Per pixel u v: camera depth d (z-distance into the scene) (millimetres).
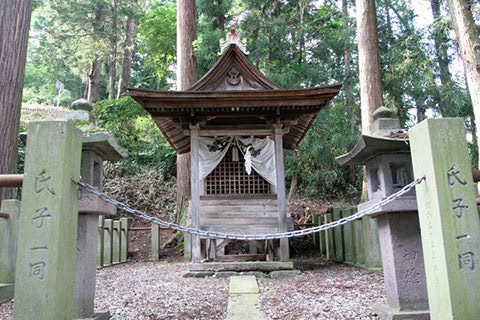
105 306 4672
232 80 7824
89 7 20922
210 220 7703
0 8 7785
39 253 2773
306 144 13594
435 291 2879
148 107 7043
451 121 2955
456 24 9211
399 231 3781
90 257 3840
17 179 3115
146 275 7328
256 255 8523
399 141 3689
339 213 8672
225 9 15031
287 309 4418
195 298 5129
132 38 21578
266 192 8250
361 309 4199
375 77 11109
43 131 2945
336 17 17641
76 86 30984
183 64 11750
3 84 7629
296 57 16938
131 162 15836
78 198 3295
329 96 7004
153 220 3680
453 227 2785
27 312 2697
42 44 22594
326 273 7074
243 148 8055
